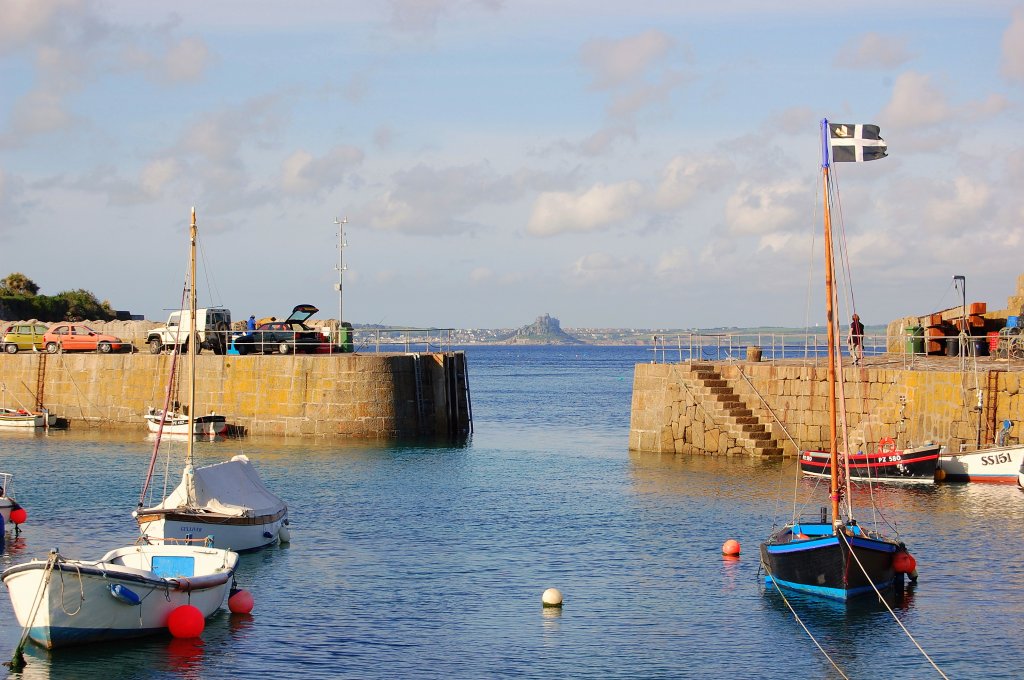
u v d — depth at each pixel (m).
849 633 26.72
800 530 30.72
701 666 24.67
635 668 24.52
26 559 32.94
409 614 28.22
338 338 69.19
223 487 35.44
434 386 63.88
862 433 50.09
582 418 86.31
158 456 54.44
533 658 25.14
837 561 28.66
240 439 60.75
